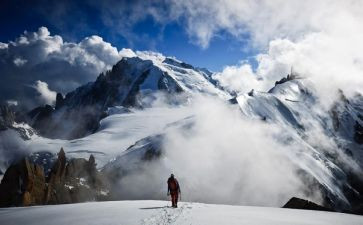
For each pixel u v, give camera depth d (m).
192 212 22.23
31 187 57.06
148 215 21.06
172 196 25.14
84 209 25.03
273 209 26.50
